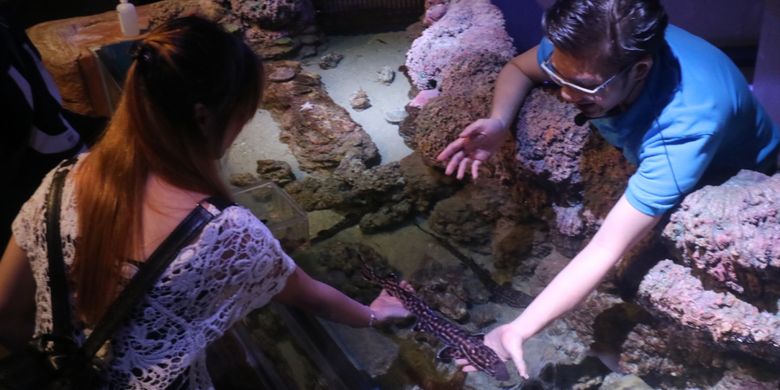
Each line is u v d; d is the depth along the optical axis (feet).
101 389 4.30
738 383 6.15
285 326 6.55
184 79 3.62
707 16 8.23
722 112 5.02
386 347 6.56
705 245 5.50
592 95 4.93
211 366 6.50
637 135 5.42
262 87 4.17
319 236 8.58
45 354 4.24
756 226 5.31
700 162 5.10
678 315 6.02
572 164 7.29
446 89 9.18
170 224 3.91
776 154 6.07
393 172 9.09
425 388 6.21
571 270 5.55
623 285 6.69
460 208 8.48
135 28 12.62
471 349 6.06
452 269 7.86
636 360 6.66
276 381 6.39
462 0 11.11
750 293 5.59
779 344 5.46
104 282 3.92
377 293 7.57
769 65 7.14
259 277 4.24
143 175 3.92
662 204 5.23
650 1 4.50
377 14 13.52
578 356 6.79
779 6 6.79
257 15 12.60
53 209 4.14
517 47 10.58
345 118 10.33
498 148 7.52
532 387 6.46
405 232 8.57
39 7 16.26
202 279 3.93
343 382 5.93
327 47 12.83
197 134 3.88
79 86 11.93
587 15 4.53
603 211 7.09
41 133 7.35
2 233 7.42
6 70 6.63
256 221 4.17
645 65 4.79
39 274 4.25
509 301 7.36
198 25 3.78
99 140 4.13
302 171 9.68
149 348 4.03
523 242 7.99
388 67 11.71
